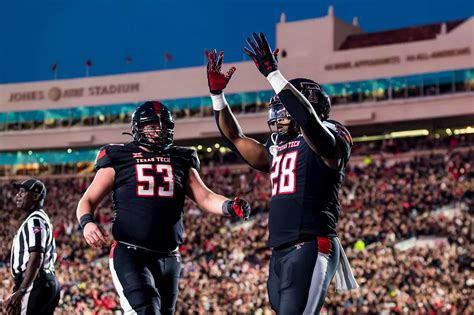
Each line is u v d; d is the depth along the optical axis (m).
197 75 60.03
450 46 52.09
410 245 34.25
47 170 65.00
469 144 48.41
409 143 50.50
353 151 52.22
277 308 5.82
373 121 54.06
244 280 30.50
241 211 6.45
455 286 27.83
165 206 6.51
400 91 53.50
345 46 58.75
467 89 51.69
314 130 5.56
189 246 37.84
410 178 41.97
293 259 5.73
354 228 35.44
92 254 37.69
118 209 6.51
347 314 26.11
